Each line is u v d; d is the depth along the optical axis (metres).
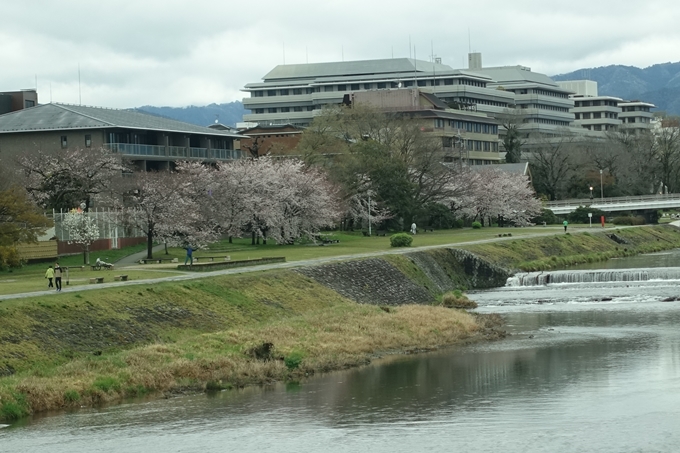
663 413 49.34
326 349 66.31
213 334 66.12
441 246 125.38
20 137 141.00
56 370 54.88
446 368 62.53
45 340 58.88
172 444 45.00
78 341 60.78
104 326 63.88
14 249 90.94
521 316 87.19
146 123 148.62
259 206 127.44
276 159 150.75
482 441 44.94
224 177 127.19
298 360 61.94
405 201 158.88
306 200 130.88
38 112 145.38
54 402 51.19
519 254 132.00
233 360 60.53
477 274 118.19
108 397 53.03
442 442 44.91
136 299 70.06
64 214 109.12
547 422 48.03
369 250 119.56
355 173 153.75
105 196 114.06
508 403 52.34
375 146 159.88
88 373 54.56
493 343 72.00
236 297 79.12
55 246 103.94
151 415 50.03
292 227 131.00
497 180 186.88
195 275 85.56
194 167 125.69
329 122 177.38
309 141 166.12
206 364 58.75
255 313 77.75
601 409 50.44
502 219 190.25
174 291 74.44
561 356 65.69
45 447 44.47
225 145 168.12
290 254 113.56
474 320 81.44
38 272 91.19
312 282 91.06
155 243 124.94
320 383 58.22
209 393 55.25
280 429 47.50
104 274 87.00
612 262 140.38
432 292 106.06
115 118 145.62
